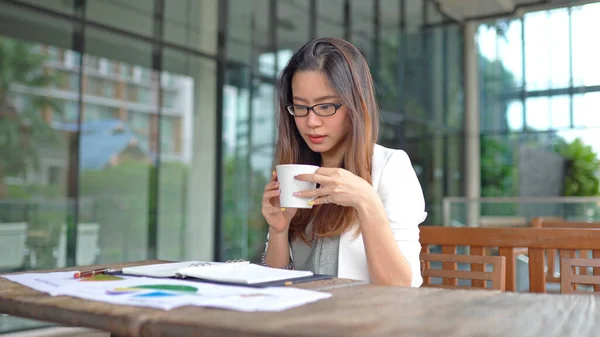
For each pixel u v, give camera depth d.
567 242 1.40
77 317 0.72
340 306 0.74
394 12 7.56
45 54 3.71
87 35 3.94
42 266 3.71
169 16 4.50
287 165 1.14
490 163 9.91
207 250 4.74
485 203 6.27
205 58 4.77
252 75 5.18
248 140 5.10
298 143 1.48
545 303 0.77
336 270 1.31
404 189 1.30
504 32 9.91
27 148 3.63
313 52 1.30
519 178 9.93
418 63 8.20
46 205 3.73
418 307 0.74
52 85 3.75
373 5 7.06
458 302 0.78
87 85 3.94
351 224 1.28
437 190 8.73
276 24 5.47
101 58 4.03
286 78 1.45
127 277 1.00
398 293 0.85
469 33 9.64
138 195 4.27
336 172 1.12
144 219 4.30
